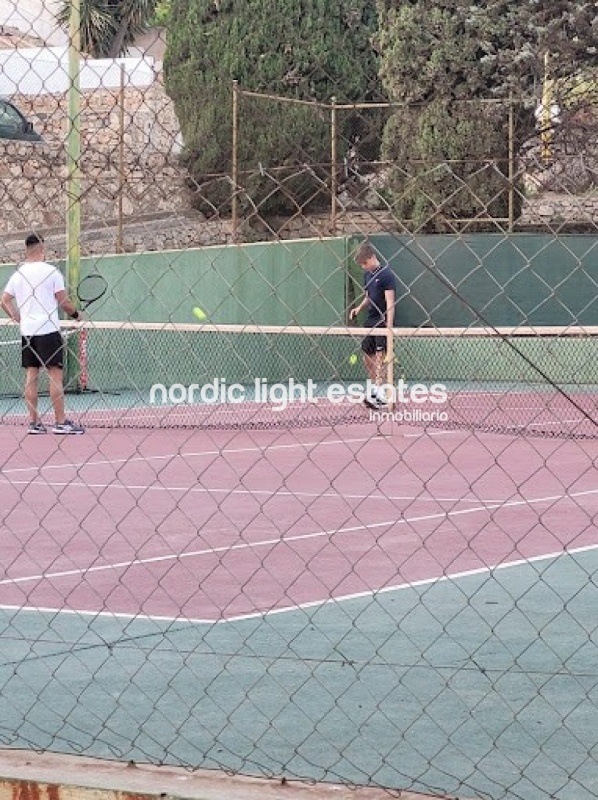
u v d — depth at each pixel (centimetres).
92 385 2141
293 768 474
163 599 738
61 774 449
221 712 539
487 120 2536
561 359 2225
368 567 822
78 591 758
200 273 2355
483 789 454
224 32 2770
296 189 1266
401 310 2578
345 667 601
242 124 2230
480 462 1366
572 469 1311
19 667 604
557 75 2502
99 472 1262
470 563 835
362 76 2927
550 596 739
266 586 769
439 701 552
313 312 2573
